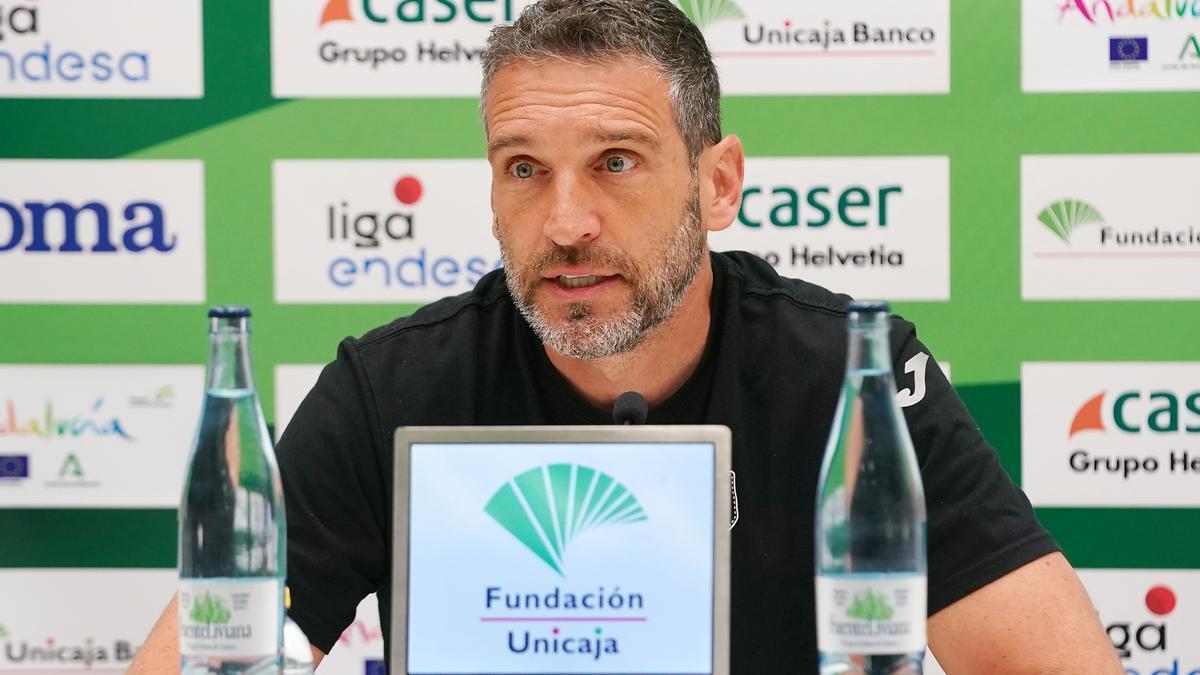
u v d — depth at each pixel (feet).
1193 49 23.12
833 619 9.58
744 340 15.29
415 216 23.81
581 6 13.11
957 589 13.16
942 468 13.92
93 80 23.56
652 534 10.44
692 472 10.50
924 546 10.18
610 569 10.41
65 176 23.59
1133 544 23.41
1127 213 23.29
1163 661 23.39
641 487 10.49
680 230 13.46
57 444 23.68
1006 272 23.47
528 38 12.79
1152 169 23.24
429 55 23.68
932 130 23.41
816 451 14.75
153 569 23.82
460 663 10.32
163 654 12.06
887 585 9.50
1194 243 23.21
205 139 23.68
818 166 23.52
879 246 23.54
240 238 23.76
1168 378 23.34
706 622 10.36
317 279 23.81
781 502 14.66
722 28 23.43
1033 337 23.47
